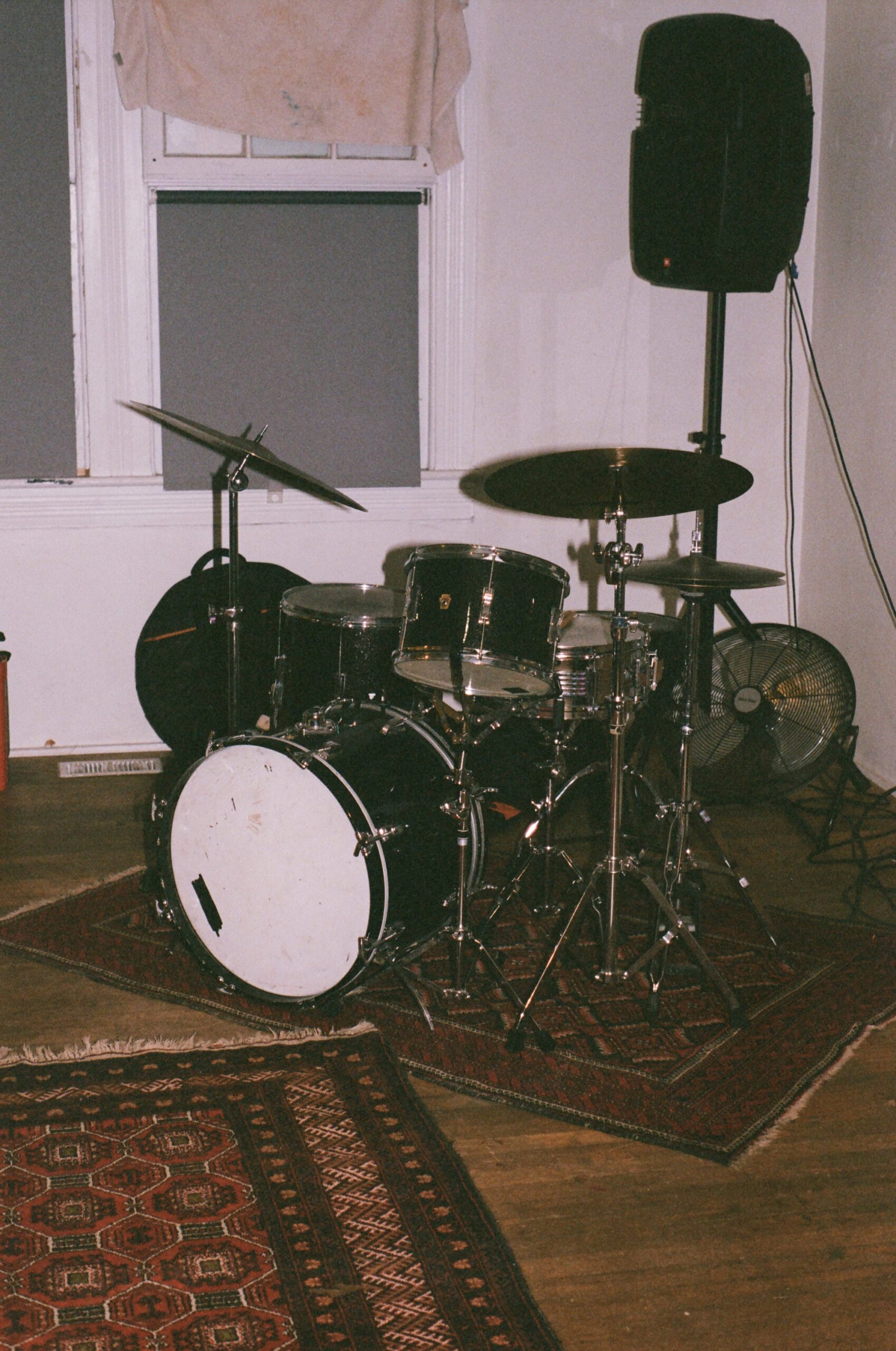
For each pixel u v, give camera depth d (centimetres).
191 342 405
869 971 284
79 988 272
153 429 410
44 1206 202
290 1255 192
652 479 239
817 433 429
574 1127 227
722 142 350
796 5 411
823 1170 216
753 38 349
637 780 288
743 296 426
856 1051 253
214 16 378
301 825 243
